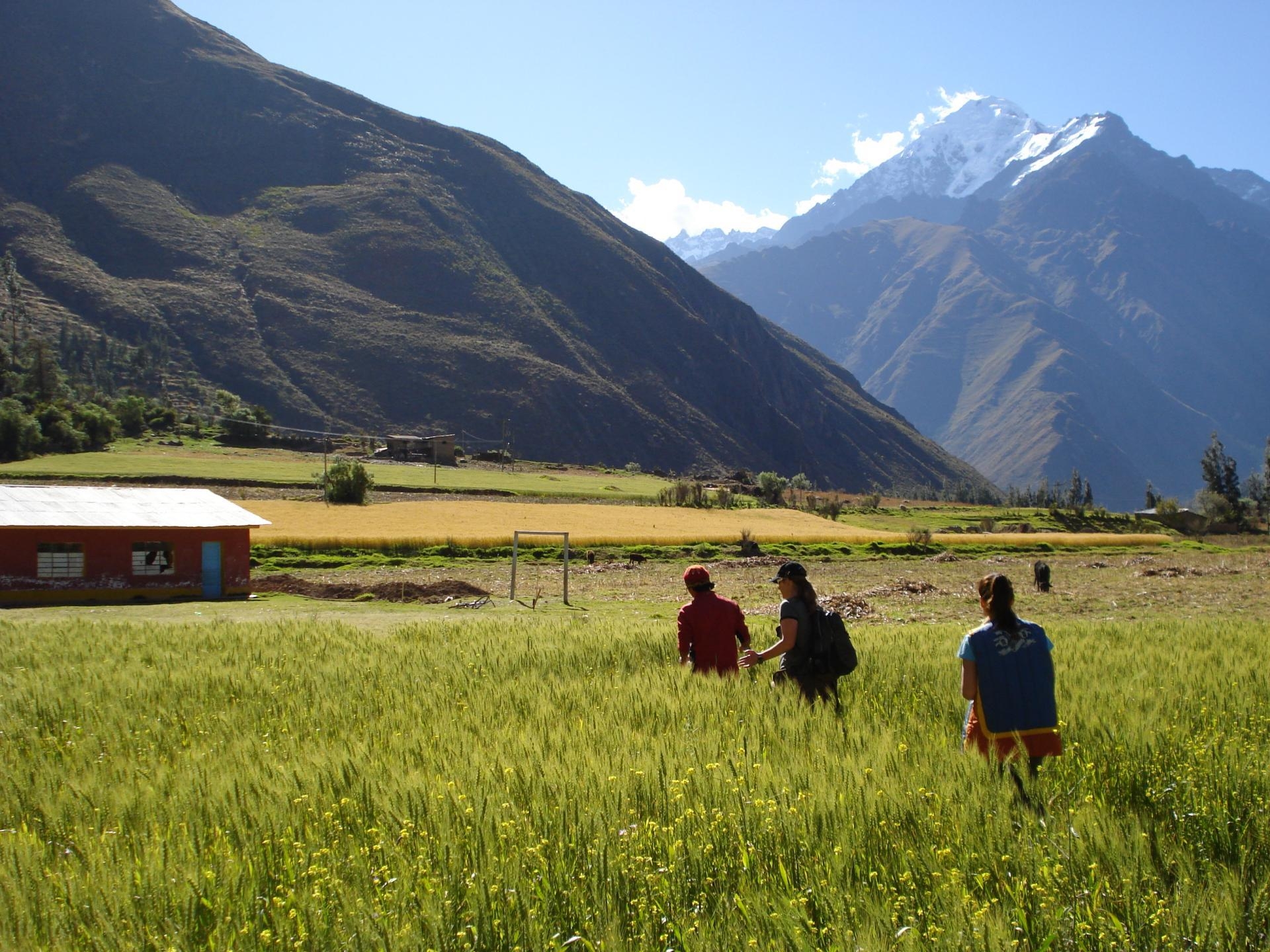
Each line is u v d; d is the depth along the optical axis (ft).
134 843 17.89
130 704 37.45
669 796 19.94
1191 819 19.36
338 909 15.10
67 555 120.16
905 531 332.80
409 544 188.96
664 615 99.09
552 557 193.98
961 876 15.78
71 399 604.49
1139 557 229.25
